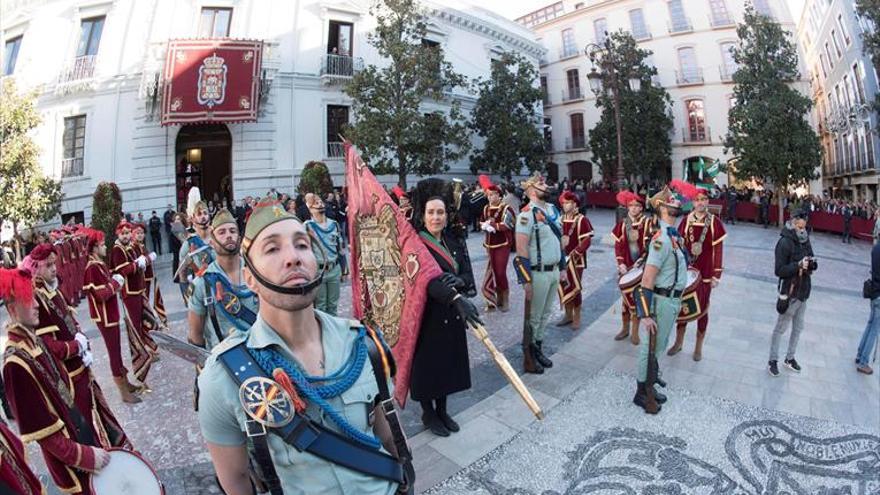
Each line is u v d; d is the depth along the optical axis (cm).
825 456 347
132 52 1747
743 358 541
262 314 138
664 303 428
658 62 3136
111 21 1752
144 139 1731
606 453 354
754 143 2056
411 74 1773
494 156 2359
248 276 135
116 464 251
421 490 315
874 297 496
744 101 2186
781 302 488
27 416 229
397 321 352
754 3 3033
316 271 137
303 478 126
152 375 548
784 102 2033
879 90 2262
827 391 452
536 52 2995
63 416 248
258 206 140
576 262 646
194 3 1791
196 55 1656
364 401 138
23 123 1326
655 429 385
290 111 1878
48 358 256
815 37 3228
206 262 355
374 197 377
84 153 1706
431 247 379
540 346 517
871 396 441
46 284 311
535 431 385
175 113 1633
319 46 1945
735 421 396
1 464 197
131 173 1722
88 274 459
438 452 358
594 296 826
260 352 130
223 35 1827
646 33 3156
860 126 2503
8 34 1845
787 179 2039
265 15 1858
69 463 235
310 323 142
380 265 368
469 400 445
